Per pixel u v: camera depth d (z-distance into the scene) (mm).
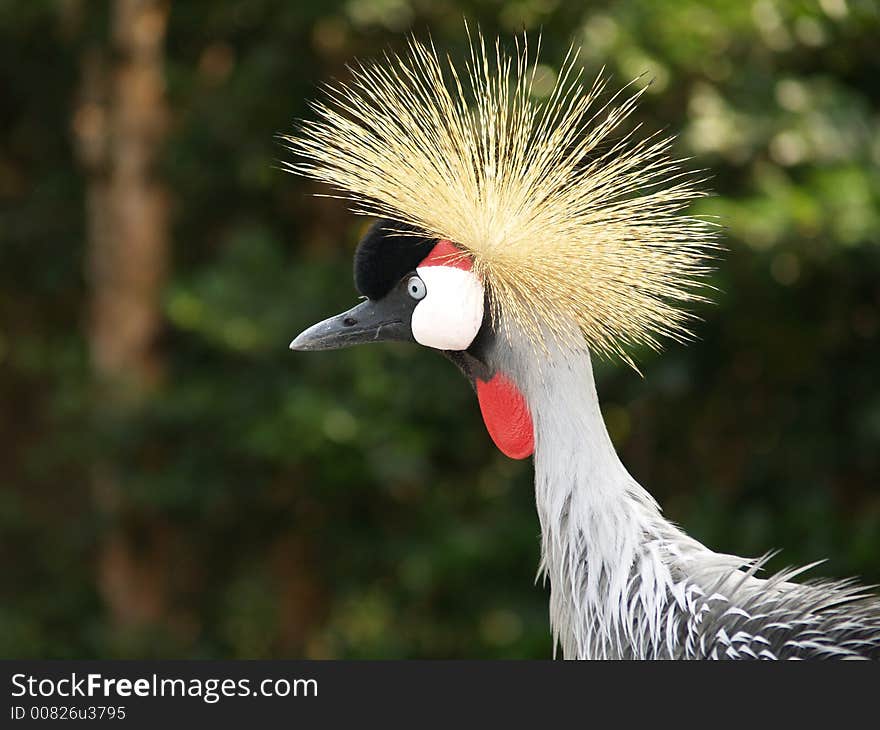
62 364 19156
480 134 7141
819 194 13680
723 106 13859
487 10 14555
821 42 14359
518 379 6738
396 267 6934
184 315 15773
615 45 13492
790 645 6277
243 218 18547
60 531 19281
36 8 18016
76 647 18250
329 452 16016
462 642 17094
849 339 15812
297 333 15781
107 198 18641
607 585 6523
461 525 16578
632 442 16859
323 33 16594
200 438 17125
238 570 18781
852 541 15125
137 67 18188
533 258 6598
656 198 6801
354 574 17844
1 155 20703
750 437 16656
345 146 7109
